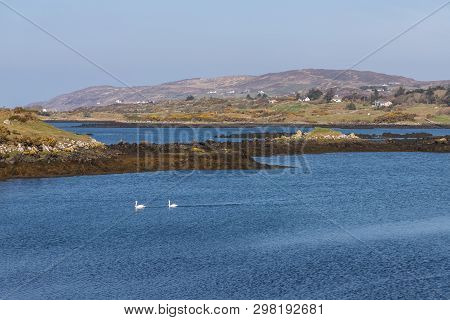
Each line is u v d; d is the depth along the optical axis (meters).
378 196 90.50
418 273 47.81
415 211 76.94
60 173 99.75
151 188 93.81
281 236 61.78
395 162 141.38
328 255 53.56
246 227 66.50
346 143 166.62
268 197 88.44
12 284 46.28
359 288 44.16
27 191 87.44
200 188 96.25
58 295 43.59
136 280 46.78
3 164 98.50
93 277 47.75
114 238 60.94
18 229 64.81
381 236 61.50
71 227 65.88
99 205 79.31
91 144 120.38
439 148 166.12
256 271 48.69
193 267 50.09
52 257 53.78
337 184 103.75
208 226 67.00
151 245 58.03
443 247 56.38
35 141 108.31
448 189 98.25
